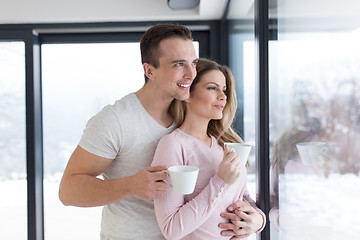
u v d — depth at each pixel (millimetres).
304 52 731
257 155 1166
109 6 2109
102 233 1196
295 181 824
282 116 933
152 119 1079
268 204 1117
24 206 2361
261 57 1117
